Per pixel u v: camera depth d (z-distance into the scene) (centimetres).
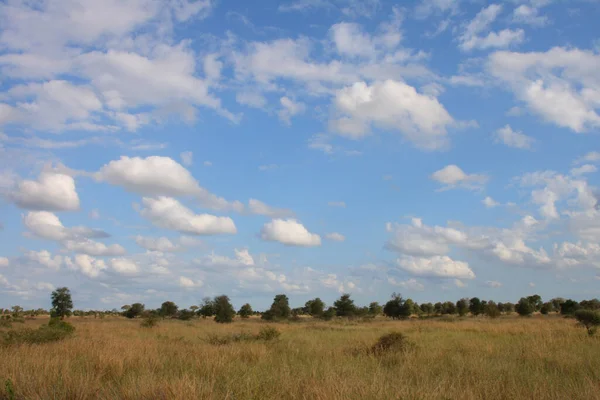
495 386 942
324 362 1319
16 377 1003
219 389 927
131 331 3247
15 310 9850
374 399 828
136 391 868
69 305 6794
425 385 936
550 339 1861
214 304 6744
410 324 4666
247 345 1755
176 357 1459
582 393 884
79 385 924
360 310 9381
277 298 8244
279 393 907
